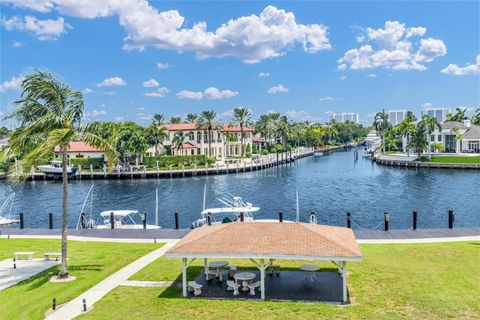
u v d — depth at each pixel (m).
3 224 48.62
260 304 18.06
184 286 19.20
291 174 105.69
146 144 111.94
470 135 131.25
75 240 31.44
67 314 17.53
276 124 154.00
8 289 20.62
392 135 170.75
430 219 48.31
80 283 21.25
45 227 49.34
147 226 40.91
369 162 144.12
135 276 22.22
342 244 18.64
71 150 114.12
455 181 83.19
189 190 78.81
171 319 16.83
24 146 21.42
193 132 134.25
